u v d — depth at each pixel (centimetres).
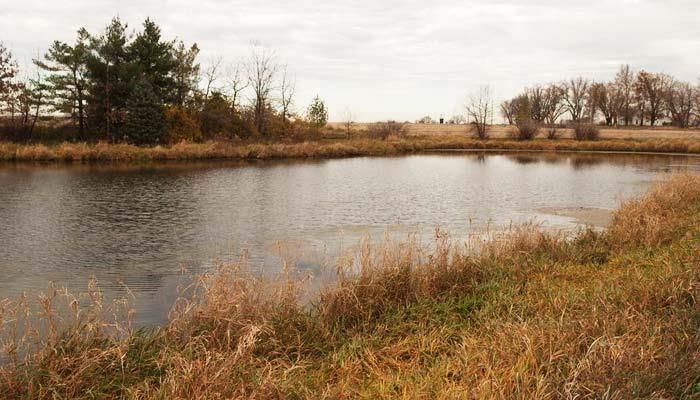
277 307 767
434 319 761
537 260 1078
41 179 2919
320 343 700
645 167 4331
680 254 984
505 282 914
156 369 606
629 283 821
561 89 11731
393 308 817
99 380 577
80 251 1401
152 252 1398
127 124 4691
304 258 1329
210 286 870
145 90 4731
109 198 2314
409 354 655
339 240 1552
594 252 1120
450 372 584
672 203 1631
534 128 7488
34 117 4747
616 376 503
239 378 553
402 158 5291
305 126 6381
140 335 698
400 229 1727
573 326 648
